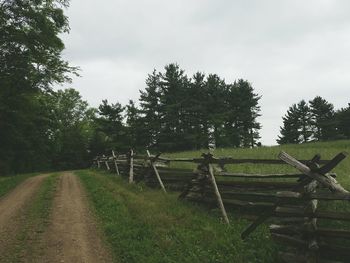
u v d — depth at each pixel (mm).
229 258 7367
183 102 65312
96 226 10492
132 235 9125
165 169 16250
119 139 65250
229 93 72125
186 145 64500
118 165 26578
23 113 34000
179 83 66938
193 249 7930
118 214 11430
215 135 65688
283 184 9594
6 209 13375
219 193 10836
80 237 9461
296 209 6973
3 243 9094
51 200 14820
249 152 23859
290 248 7426
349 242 6824
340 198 6457
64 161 66438
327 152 18969
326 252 6590
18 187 20219
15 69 28984
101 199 14297
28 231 10086
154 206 11898
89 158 67688
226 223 9633
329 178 7070
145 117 65500
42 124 44406
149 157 16484
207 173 11367
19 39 27406
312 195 6703
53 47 29625
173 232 9156
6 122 33719
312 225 6648
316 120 84812
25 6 27500
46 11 28828
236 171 14062
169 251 7898
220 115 64625
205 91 67750
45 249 8586
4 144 36719
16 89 30734
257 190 10227
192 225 9680
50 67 30562
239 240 8195
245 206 10180
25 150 42312
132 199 13438
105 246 8711
